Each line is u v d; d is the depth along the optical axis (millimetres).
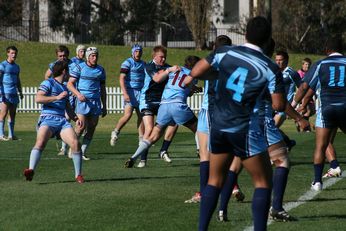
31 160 25578
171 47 118188
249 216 19984
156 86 30094
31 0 118438
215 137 15891
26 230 18234
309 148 39281
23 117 69188
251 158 15719
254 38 15789
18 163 32125
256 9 102875
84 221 19250
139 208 21094
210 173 16281
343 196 23375
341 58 24266
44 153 36000
